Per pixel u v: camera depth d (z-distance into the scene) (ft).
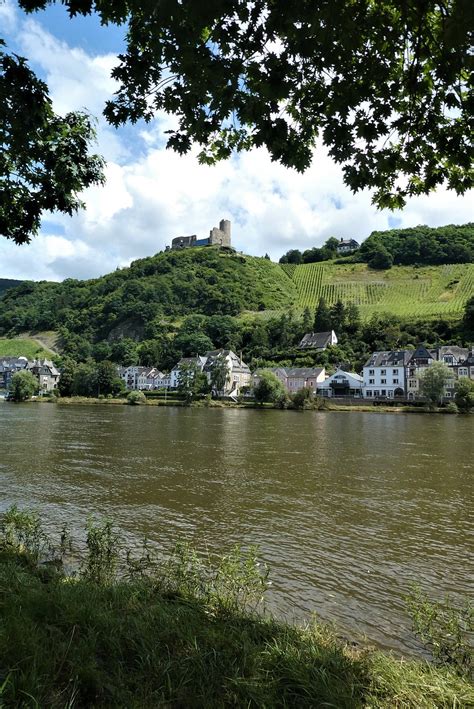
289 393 294.66
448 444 105.81
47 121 22.16
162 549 37.40
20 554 30.27
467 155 18.34
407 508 51.03
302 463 78.84
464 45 13.99
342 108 17.12
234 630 18.84
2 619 15.76
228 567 26.66
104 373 381.19
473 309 382.42
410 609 25.02
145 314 600.80
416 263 645.51
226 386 369.50
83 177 24.41
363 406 265.13
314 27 13.75
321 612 27.37
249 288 650.84
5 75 19.35
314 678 14.89
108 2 15.29
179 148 19.16
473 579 32.91
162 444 101.91
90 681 13.09
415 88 16.84
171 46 15.53
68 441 105.50
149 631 16.87
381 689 15.05
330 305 556.51
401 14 14.65
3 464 74.95
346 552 37.78
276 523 45.21
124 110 17.98
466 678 17.29
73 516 46.06
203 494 56.18
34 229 26.16
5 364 499.51
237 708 13.10
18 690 11.60
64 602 18.71
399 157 19.08
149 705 12.66
